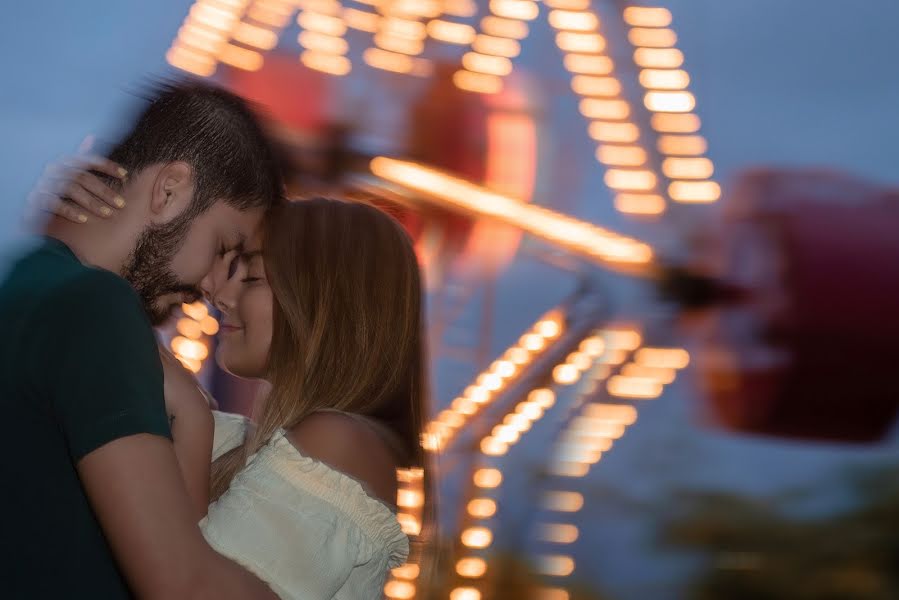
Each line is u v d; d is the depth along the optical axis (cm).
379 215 176
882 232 542
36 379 126
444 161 482
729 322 525
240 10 468
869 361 527
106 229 143
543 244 499
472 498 462
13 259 140
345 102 468
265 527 146
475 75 496
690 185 525
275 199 162
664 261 511
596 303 504
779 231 534
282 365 169
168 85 153
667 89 531
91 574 128
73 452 124
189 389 155
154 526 121
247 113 158
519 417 484
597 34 524
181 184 146
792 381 523
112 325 127
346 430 158
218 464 178
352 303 169
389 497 162
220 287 174
